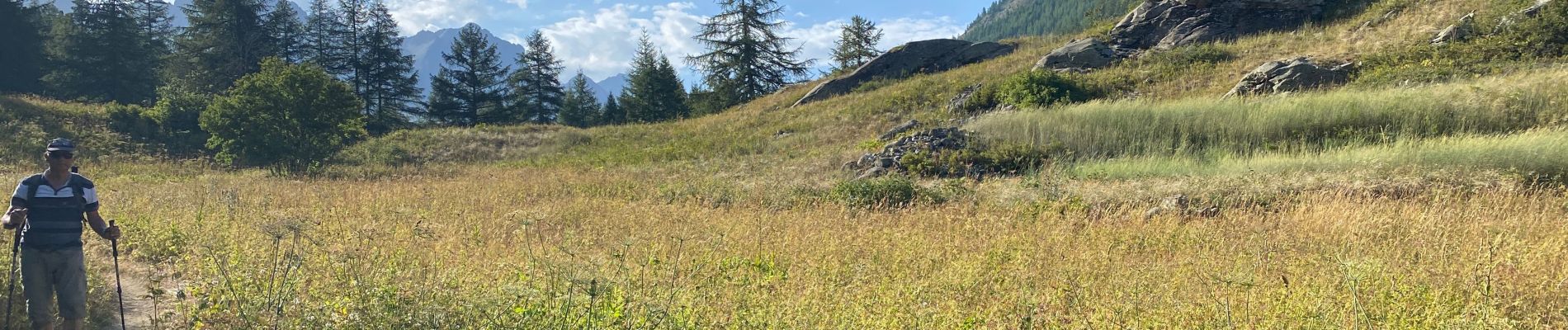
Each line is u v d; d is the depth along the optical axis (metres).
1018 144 16.67
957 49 33.44
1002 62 29.70
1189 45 26.09
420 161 25.81
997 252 6.70
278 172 21.06
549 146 27.56
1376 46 21.69
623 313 3.90
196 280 5.01
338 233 7.66
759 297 5.03
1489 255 5.58
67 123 26.41
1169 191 10.77
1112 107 18.45
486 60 58.84
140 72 46.72
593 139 28.25
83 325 4.38
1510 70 17.50
